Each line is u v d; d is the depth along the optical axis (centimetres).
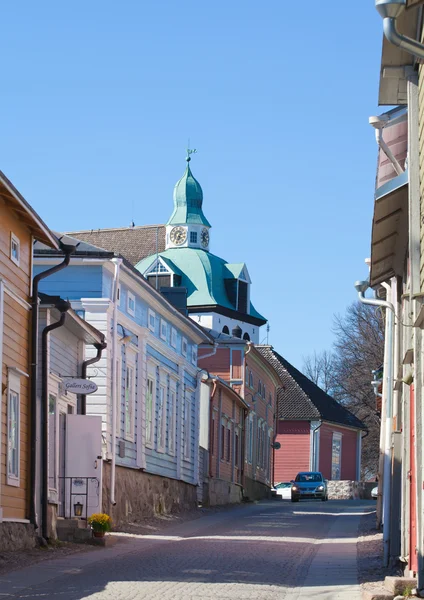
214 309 12775
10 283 2477
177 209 13300
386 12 1231
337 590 1822
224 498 5597
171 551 2562
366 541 2966
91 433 2981
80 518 2903
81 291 3406
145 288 3809
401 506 2061
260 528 3572
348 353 8550
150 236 12700
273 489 7969
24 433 2562
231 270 13238
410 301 1902
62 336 2944
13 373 2475
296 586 1884
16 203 2422
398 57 1702
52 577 1936
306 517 4331
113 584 1828
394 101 1853
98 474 2984
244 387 6700
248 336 13475
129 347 3691
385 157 1916
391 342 2469
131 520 3609
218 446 5622
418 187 1702
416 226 1700
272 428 8031
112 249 12562
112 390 3375
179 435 4581
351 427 9494
